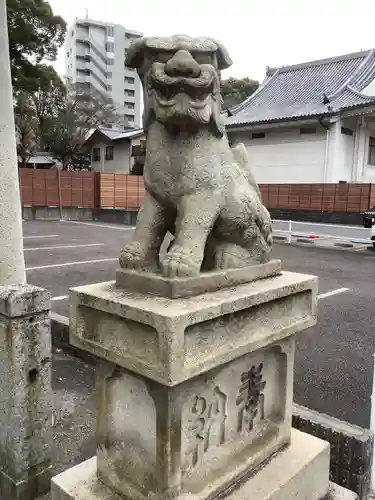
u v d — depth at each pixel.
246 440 1.88
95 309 1.62
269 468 1.87
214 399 1.71
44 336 2.21
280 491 1.75
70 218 18.61
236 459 1.80
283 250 10.84
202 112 1.57
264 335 1.73
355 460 2.29
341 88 18.06
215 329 1.53
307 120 17.11
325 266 8.81
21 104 23.03
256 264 1.90
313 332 4.86
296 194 17.56
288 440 2.05
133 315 1.44
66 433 2.88
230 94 29.67
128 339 1.53
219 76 1.68
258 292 1.66
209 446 1.72
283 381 2.00
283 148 18.81
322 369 3.90
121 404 1.72
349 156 18.19
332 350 4.34
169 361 1.34
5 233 2.88
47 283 6.77
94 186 19.05
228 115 20.45
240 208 1.78
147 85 1.64
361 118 17.69
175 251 1.62
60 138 25.20
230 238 1.85
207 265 1.85
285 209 17.88
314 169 17.98
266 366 1.95
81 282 6.86
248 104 20.97
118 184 19.27
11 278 2.92
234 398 1.80
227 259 1.81
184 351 1.39
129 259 1.71
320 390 3.50
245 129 18.97
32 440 2.21
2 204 2.87
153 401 1.58
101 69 49.75
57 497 1.81
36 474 2.24
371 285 7.18
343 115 16.59
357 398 3.38
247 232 1.83
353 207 16.30
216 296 1.58
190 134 1.70
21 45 13.98
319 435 2.42
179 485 1.57
